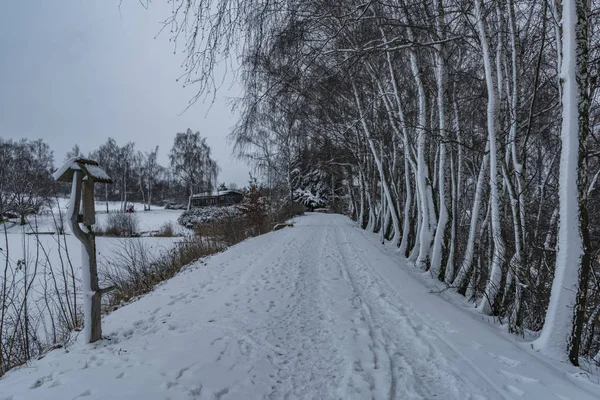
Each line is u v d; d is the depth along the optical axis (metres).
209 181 57.53
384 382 2.88
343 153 22.22
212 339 3.75
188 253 10.64
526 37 6.42
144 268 7.99
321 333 4.04
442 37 7.07
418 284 6.65
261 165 24.31
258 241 13.41
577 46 3.33
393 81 9.75
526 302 5.03
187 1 3.59
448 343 3.69
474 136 9.43
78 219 3.69
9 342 4.21
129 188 68.19
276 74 5.87
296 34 5.42
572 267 3.41
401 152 15.05
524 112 6.70
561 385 2.80
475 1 5.25
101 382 2.71
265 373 3.02
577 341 3.38
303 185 50.91
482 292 6.16
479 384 2.85
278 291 5.93
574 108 3.36
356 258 9.46
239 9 4.02
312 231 17.75
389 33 8.35
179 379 2.79
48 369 3.03
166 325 4.23
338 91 9.94
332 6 5.90
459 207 9.41
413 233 11.97
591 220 6.55
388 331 4.12
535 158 10.12
